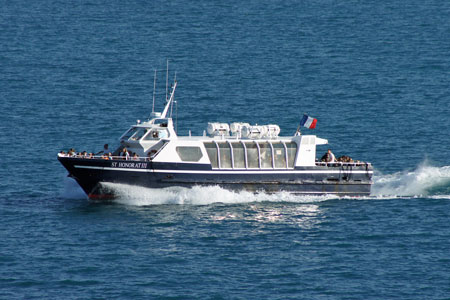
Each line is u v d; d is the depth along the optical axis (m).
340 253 172.38
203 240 178.62
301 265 165.25
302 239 180.62
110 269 161.62
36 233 182.62
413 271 162.25
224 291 152.12
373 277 159.38
